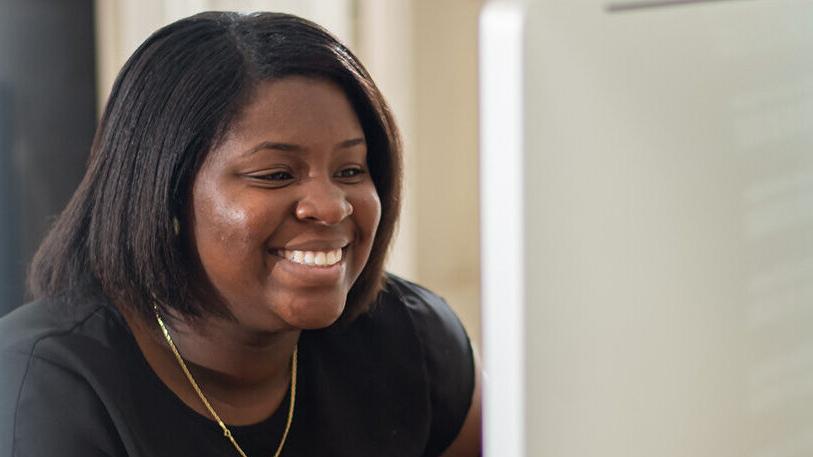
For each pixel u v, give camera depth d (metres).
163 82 1.22
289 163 1.18
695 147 0.63
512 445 0.60
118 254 1.27
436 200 4.46
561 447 0.61
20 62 3.29
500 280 0.59
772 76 0.66
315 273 1.18
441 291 4.51
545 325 0.59
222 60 1.20
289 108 1.18
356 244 1.24
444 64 4.36
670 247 0.63
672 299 0.64
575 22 0.59
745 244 0.66
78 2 3.35
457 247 4.54
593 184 0.60
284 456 1.39
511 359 0.59
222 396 1.35
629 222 0.61
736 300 0.66
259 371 1.35
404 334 1.54
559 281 0.59
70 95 3.37
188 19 1.26
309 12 3.79
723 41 0.64
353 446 1.45
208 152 1.19
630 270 0.62
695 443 0.66
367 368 1.49
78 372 1.28
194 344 1.32
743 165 0.65
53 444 1.23
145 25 3.40
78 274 1.36
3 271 3.22
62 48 3.34
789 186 0.67
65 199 3.38
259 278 1.20
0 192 3.28
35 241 3.29
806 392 0.70
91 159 1.33
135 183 1.24
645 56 0.61
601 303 0.61
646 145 0.61
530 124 0.58
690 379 0.65
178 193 1.21
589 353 0.61
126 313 1.34
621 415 0.63
